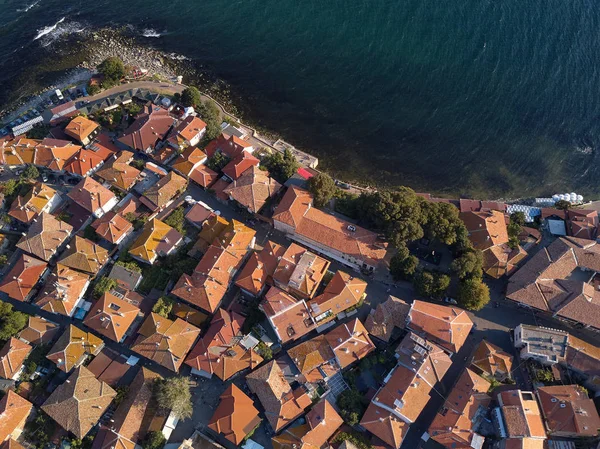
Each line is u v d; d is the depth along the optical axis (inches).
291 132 4997.5
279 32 5841.5
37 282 3676.2
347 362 3233.3
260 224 4050.2
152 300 3624.5
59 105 4948.3
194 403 3225.9
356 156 4815.5
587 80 5162.4
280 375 3233.3
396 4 5895.7
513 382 3203.7
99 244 3897.6
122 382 3257.9
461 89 5206.7
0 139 4564.5
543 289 3494.1
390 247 3811.5
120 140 4478.3
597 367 3132.4
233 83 5428.2
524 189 4584.2
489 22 5634.8
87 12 6348.4
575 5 5693.9
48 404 3085.6
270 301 3410.4
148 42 5905.5
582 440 2947.8
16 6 6496.1
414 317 3336.6
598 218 4136.3
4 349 3309.5
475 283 3430.1
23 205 3978.8
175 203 4175.7
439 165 4744.1
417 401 3036.4
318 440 2952.8
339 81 5369.1
